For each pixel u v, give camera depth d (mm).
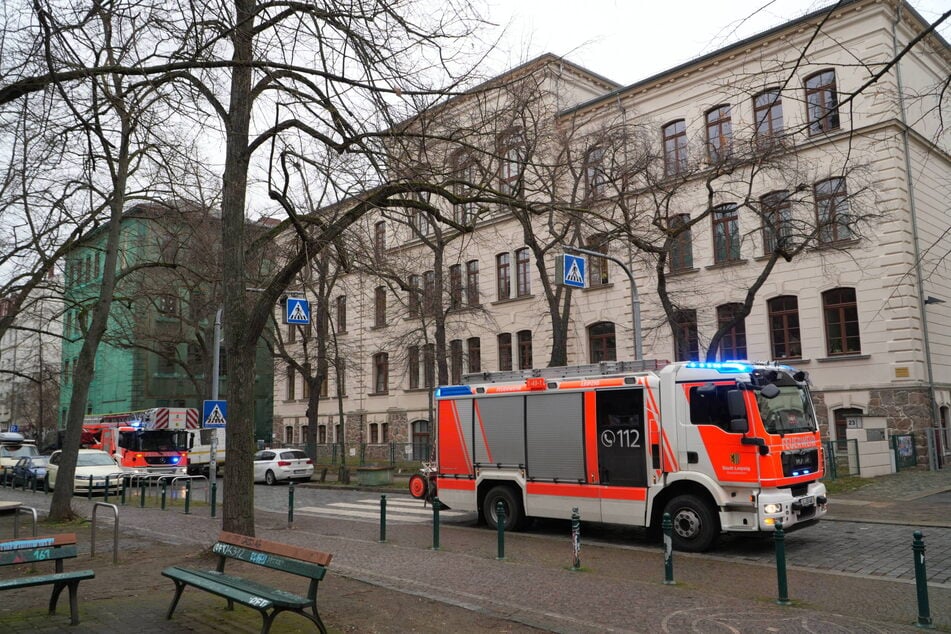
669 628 6625
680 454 11508
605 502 12406
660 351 28641
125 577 9094
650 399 12008
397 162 9141
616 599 7809
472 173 12008
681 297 27641
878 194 23078
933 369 24000
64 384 36031
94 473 25781
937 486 18281
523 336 34219
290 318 21047
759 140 18078
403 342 31359
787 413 11547
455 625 6723
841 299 24656
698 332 25109
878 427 23016
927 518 13672
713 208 19500
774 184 25656
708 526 11117
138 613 7109
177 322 40656
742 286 26562
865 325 23797
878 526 13297
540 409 13531
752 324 26375
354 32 7988
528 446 13625
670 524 8867
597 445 12625
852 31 23859
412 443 37781
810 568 9789
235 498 10297
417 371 39188
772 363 12391
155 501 22219
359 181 9625
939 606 7500
